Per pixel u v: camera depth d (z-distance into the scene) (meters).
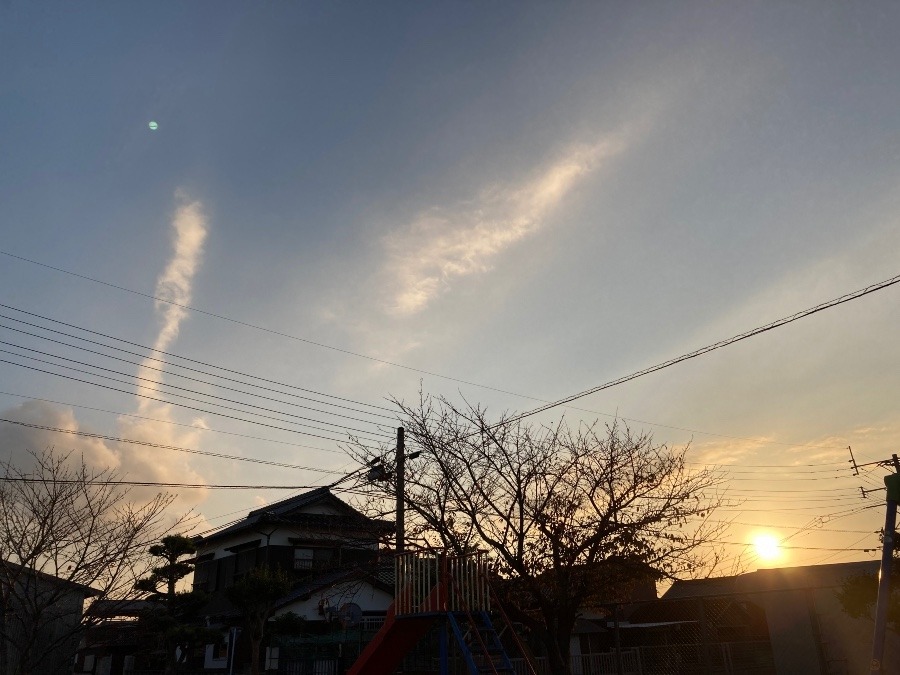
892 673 15.12
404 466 16.30
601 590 13.10
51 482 11.94
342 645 25.05
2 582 11.45
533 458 13.84
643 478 13.18
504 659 10.91
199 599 25.58
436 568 12.21
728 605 22.09
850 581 13.12
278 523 29.78
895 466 28.08
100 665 34.12
